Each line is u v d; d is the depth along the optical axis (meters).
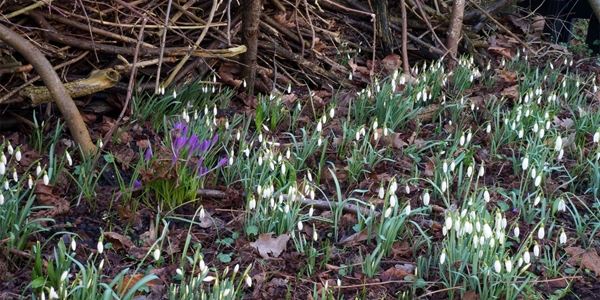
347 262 1.70
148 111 2.11
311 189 1.75
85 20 2.17
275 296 1.60
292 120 2.19
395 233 1.71
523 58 2.69
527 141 2.11
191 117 2.17
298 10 2.46
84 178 1.80
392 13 2.74
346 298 1.61
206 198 1.85
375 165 1.98
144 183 1.82
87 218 1.77
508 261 1.55
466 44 2.70
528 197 1.83
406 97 2.30
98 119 2.14
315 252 1.68
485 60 2.74
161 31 2.21
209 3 2.38
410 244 1.74
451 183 1.91
